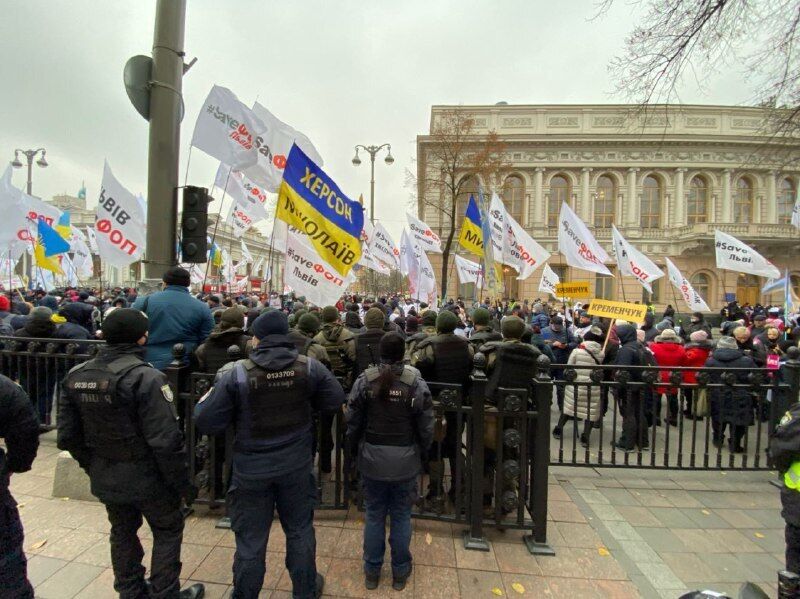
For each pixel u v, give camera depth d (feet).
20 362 16.46
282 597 8.55
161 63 13.76
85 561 9.38
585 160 113.09
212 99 18.21
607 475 15.12
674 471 15.52
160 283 13.74
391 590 8.81
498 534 11.00
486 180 89.71
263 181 20.22
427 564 9.68
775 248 110.83
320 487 11.56
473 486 10.40
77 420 7.46
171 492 7.76
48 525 10.71
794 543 7.99
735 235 106.42
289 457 7.76
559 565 9.77
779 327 27.61
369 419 9.01
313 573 8.13
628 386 15.11
